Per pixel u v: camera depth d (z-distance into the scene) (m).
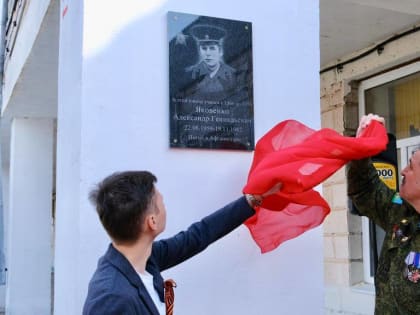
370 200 2.26
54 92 5.31
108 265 1.56
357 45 4.40
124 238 1.58
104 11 2.20
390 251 2.10
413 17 3.81
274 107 2.47
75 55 2.31
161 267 1.85
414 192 2.01
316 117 2.54
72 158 2.29
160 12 2.29
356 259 4.54
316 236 2.50
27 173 6.28
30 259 6.19
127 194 1.56
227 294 2.34
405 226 2.08
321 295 2.48
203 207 2.31
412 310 1.98
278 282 2.41
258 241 2.29
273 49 2.49
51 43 4.02
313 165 2.02
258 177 2.00
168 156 2.27
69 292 2.27
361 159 2.25
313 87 2.54
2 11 6.16
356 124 4.68
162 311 1.63
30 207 6.24
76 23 2.31
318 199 2.20
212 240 1.96
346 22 3.91
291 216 2.27
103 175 2.16
